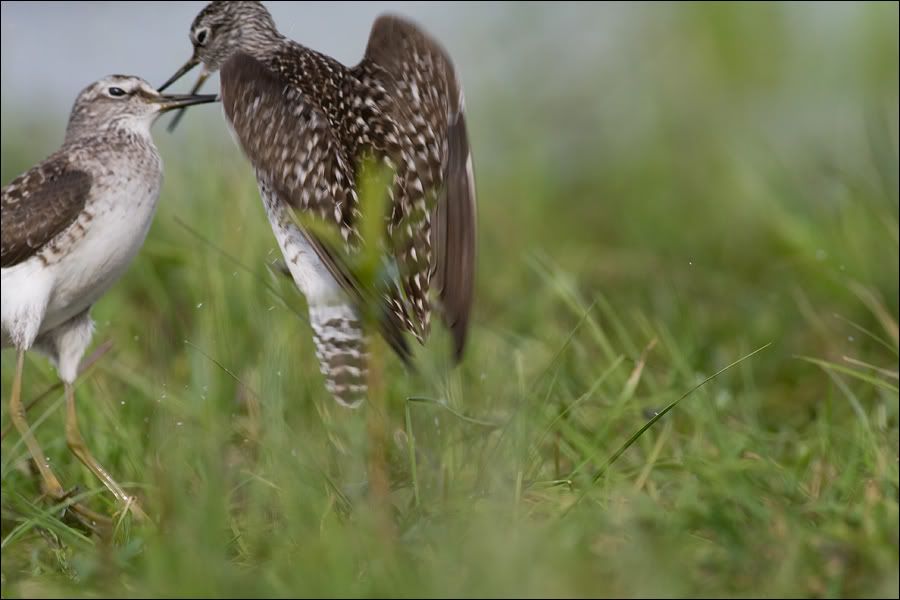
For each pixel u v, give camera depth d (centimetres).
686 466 1035
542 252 1633
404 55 1134
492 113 2197
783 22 2333
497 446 1038
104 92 1288
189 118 1659
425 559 912
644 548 886
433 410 1101
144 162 1272
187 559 889
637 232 1831
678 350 1300
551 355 1291
